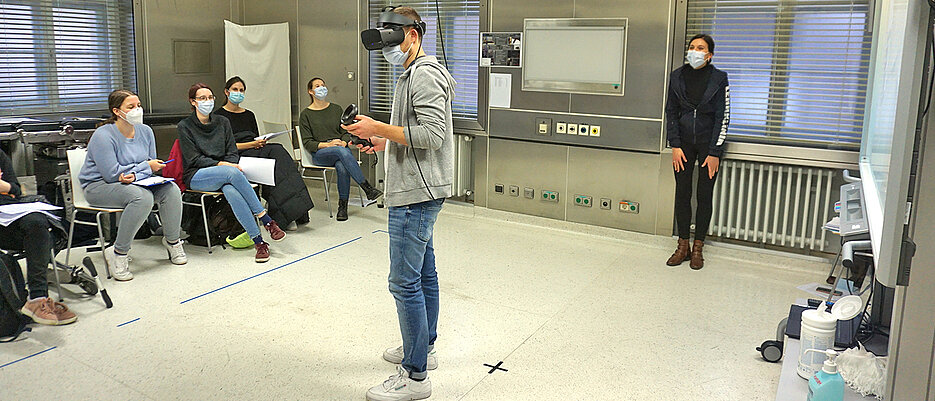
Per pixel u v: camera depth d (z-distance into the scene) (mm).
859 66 4168
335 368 2936
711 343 3242
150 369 2898
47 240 3361
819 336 2480
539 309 3654
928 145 1569
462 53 5539
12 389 2705
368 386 2783
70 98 5461
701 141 4316
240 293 3812
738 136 4613
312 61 6242
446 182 2523
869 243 2990
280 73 6184
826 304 2891
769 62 4438
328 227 5270
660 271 4344
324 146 5469
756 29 4438
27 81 5199
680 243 4500
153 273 4125
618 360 3049
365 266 4328
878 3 3688
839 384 2201
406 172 2465
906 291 1651
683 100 4320
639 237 4980
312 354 3066
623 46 4816
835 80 4258
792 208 4555
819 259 4410
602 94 4953
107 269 4023
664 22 4660
